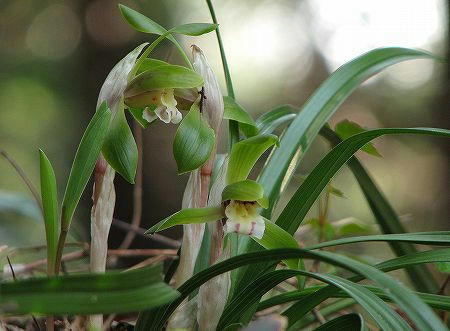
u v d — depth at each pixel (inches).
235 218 21.0
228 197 20.9
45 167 20.2
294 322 22.3
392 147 96.9
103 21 88.9
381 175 98.3
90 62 88.8
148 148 85.3
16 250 27.5
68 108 88.8
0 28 93.5
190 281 20.0
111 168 21.7
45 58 91.7
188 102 21.9
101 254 21.7
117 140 21.0
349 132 26.2
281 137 24.4
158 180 85.2
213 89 21.5
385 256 63.2
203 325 21.1
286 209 22.5
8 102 90.0
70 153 87.7
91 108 88.3
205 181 21.9
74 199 20.4
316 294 22.0
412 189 93.0
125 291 17.8
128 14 21.5
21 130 89.3
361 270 18.1
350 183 88.0
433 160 78.4
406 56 25.6
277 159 24.0
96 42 88.9
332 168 22.1
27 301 17.2
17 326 23.5
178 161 20.9
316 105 24.7
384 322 18.7
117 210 73.9
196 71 21.6
